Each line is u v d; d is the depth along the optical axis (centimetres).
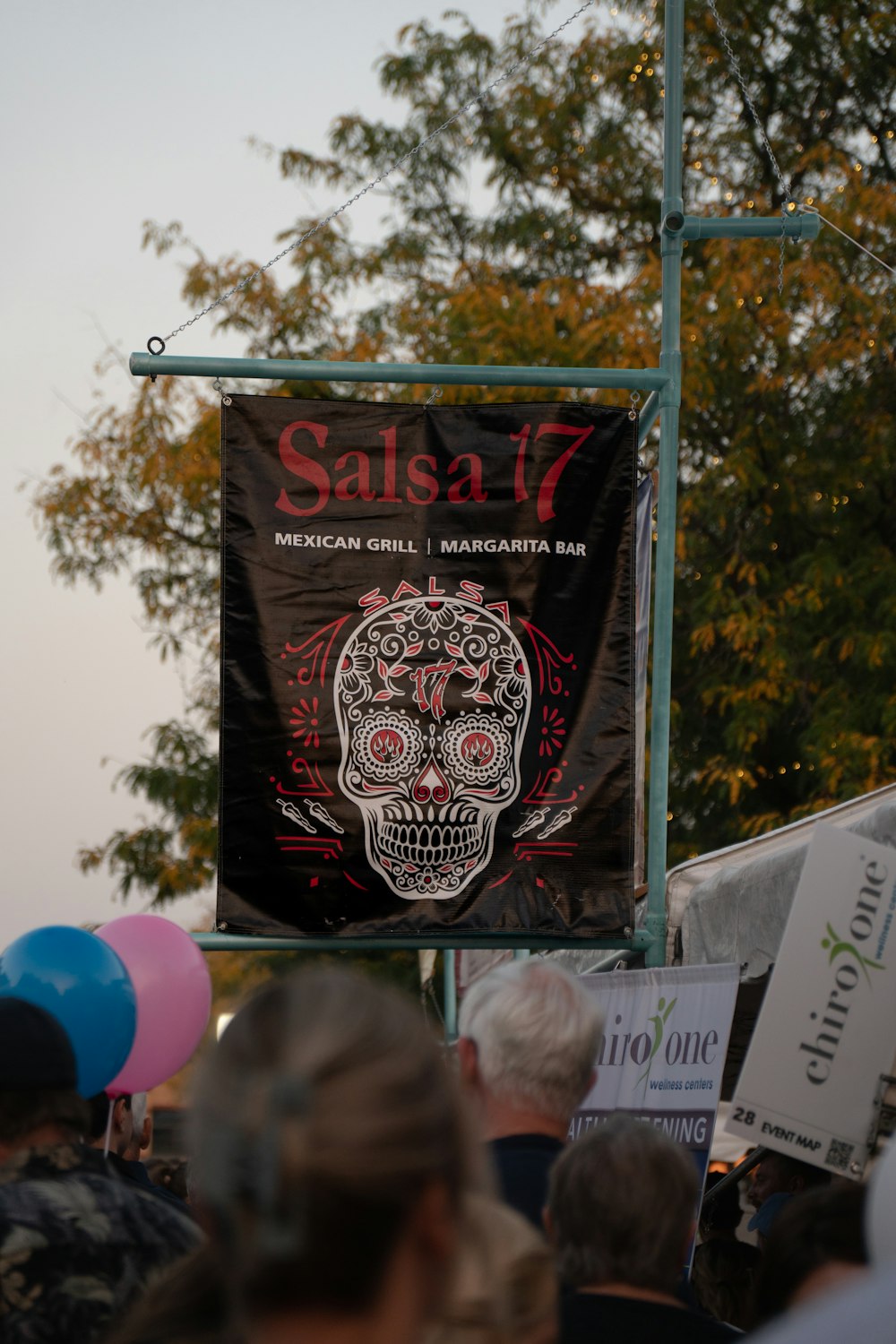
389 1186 95
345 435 564
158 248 1581
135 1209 221
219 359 565
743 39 1583
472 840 547
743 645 1322
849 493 1382
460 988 969
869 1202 117
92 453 1521
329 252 1619
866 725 1276
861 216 1364
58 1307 204
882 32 1521
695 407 1363
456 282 1577
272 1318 97
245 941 536
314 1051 99
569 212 1694
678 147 600
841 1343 66
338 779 546
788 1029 293
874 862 300
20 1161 221
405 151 1697
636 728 563
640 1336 204
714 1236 429
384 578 559
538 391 1373
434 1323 102
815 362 1341
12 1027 227
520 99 1611
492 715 555
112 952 361
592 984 435
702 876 546
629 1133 223
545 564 564
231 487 558
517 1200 245
